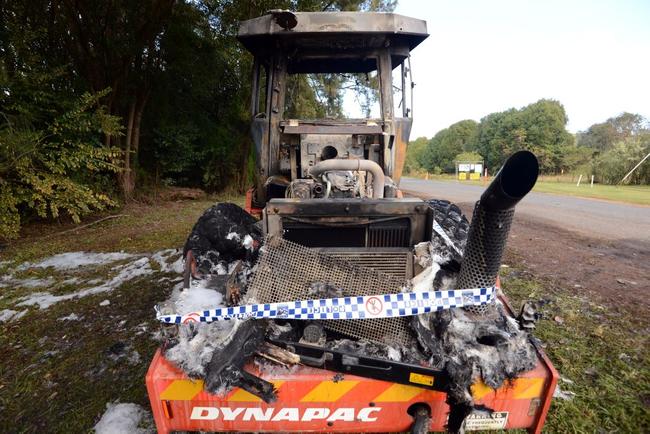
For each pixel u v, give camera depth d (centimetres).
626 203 1200
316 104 403
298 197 265
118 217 796
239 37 327
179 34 961
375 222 208
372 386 166
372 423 173
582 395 243
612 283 450
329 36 326
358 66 369
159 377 165
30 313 358
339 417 171
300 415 170
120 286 421
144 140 1071
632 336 321
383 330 186
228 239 248
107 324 335
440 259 227
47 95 652
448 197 1364
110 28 818
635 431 214
